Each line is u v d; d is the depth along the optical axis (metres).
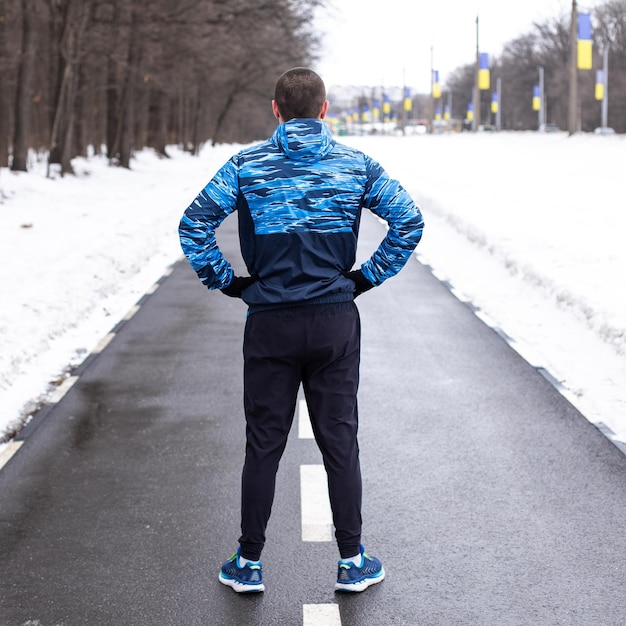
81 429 8.36
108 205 31.55
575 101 81.94
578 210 27.50
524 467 7.28
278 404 5.00
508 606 5.05
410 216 4.84
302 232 4.79
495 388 9.66
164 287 16.69
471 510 6.42
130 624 4.86
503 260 18.64
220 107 118.81
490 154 67.94
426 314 13.91
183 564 5.57
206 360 11.09
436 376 10.20
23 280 14.94
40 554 5.72
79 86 53.94
